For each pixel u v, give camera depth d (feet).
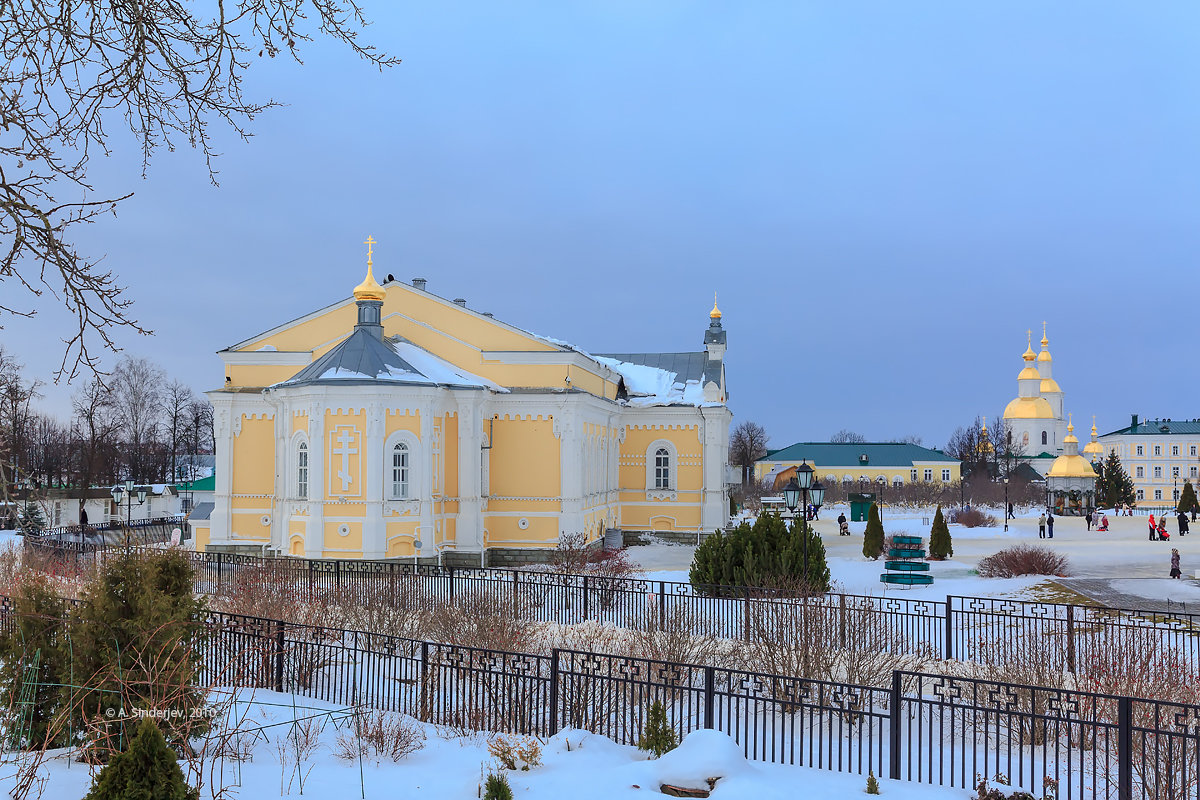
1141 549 158.51
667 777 36.94
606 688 51.47
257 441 137.08
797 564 94.38
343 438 116.37
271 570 90.17
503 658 46.93
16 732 38.17
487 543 131.64
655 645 60.49
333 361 121.19
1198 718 37.58
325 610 72.54
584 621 80.12
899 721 40.63
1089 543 171.53
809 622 62.90
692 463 167.73
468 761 39.65
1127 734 36.63
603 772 37.60
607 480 158.30
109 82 37.45
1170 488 497.46
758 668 58.13
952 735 39.86
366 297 130.11
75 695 37.65
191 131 39.45
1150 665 55.62
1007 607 95.66
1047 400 487.61
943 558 141.38
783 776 39.09
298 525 117.80
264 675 52.60
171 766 29.43
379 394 116.37
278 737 42.57
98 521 194.90
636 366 183.62
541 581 90.74
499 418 133.59
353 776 37.27
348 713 45.39
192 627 41.83
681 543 166.40
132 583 40.63
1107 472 361.51
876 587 111.24
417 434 119.44
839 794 37.17
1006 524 206.59
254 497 136.46
